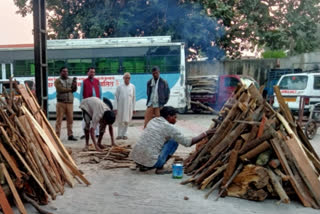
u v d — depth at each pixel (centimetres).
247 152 442
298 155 439
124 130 920
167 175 543
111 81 1537
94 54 1537
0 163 387
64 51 1543
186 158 639
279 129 468
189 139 524
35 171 417
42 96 708
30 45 1694
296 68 2088
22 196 395
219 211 394
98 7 1852
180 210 397
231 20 1819
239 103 495
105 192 461
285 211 398
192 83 1703
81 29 1919
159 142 536
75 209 400
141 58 1525
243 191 429
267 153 437
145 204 416
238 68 2061
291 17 1945
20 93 522
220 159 480
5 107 450
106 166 593
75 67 1543
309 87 1234
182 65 1510
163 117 557
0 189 360
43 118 547
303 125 952
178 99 1512
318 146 841
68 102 872
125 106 905
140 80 1527
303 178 427
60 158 497
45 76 720
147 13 1800
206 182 464
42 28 711
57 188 451
